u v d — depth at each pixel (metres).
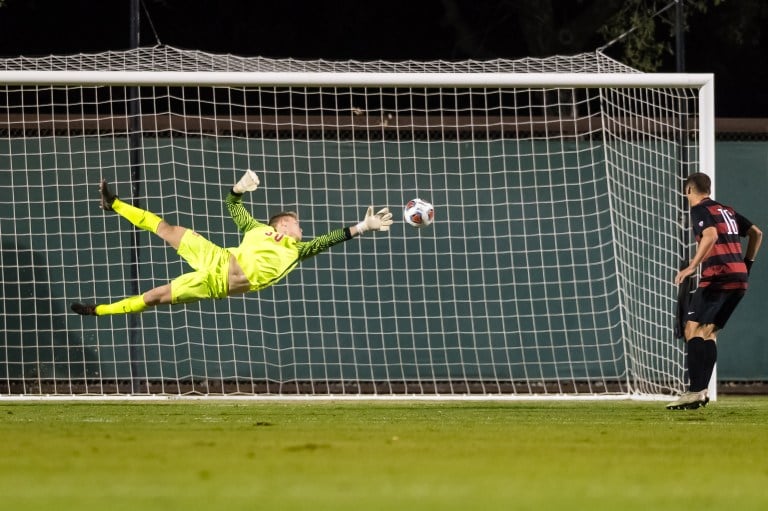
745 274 35.19
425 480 17.94
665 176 48.62
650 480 18.33
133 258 46.75
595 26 67.31
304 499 15.62
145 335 47.16
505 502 15.46
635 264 48.00
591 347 48.31
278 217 36.25
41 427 29.08
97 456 21.39
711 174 40.78
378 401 42.94
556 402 42.66
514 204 48.28
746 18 70.06
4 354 47.28
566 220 48.41
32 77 39.91
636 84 40.47
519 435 27.00
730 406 40.69
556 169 48.41
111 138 47.41
